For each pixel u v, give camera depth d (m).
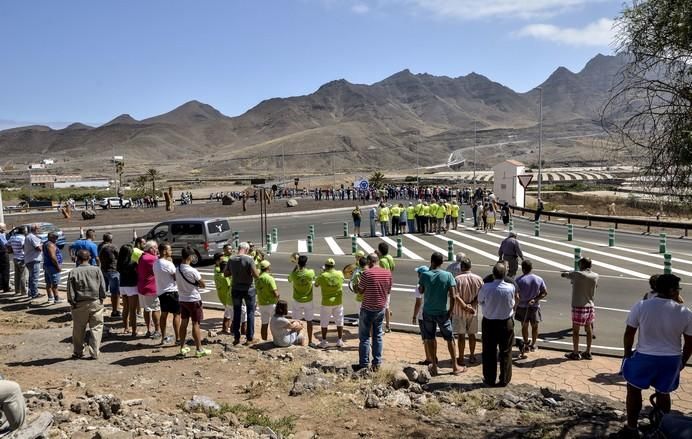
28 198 87.06
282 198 70.06
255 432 5.68
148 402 6.75
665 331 5.41
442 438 5.74
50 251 13.20
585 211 46.16
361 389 7.32
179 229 20.45
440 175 156.88
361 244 25.52
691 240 26.03
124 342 9.91
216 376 7.95
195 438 5.41
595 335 10.68
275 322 9.68
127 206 65.06
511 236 14.35
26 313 12.45
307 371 7.92
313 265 19.73
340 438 5.76
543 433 5.84
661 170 5.05
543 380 8.24
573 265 18.78
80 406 6.09
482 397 7.13
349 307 13.34
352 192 69.62
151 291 10.08
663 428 4.49
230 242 21.55
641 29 5.16
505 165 46.06
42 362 8.58
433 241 25.70
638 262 19.44
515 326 11.51
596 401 7.19
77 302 8.66
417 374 7.95
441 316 8.09
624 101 5.31
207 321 12.27
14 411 4.82
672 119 4.99
